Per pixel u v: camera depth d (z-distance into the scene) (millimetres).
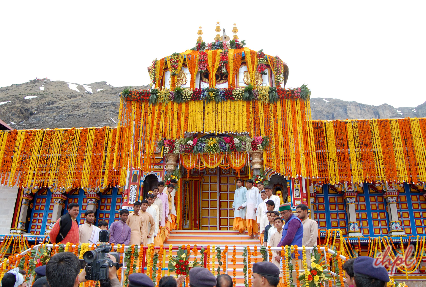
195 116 14656
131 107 15055
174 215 13711
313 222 7434
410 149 14852
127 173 14953
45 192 17141
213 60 15758
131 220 9859
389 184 15516
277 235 8398
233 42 17438
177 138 14633
